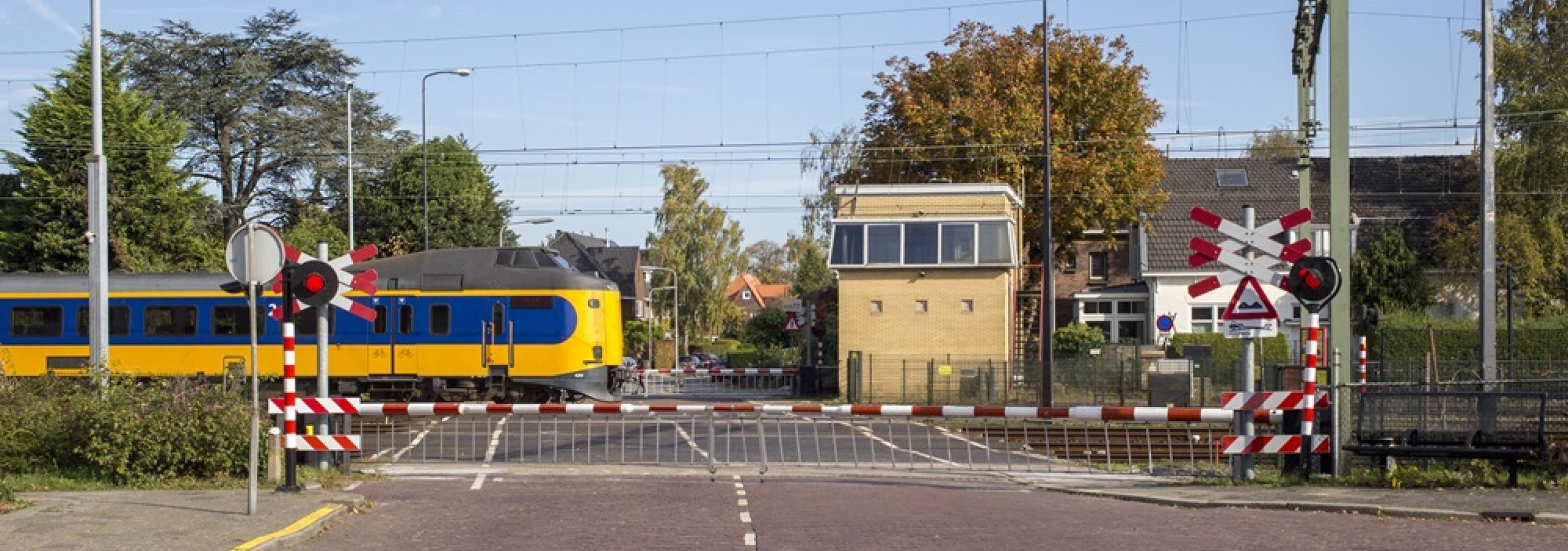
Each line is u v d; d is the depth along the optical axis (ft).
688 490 51.65
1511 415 51.65
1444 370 103.65
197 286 110.01
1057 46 169.07
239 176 198.80
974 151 161.68
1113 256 212.84
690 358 261.44
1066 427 76.33
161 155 160.97
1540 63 162.81
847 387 125.80
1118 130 171.42
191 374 108.88
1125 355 126.00
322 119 193.26
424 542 37.99
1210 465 64.34
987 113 160.97
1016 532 39.73
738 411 61.77
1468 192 185.06
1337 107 58.03
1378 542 37.42
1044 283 117.70
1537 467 50.90
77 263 153.89
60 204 153.69
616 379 114.62
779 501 47.80
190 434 51.11
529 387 110.52
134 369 109.29
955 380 119.96
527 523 41.60
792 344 211.61
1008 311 130.62
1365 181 200.54
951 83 168.04
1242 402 53.01
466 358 108.78
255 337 42.27
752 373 149.69
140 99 164.04
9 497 43.47
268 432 52.60
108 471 50.49
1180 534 39.22
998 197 130.41
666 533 39.55
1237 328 53.42
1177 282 188.75
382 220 191.42
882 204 131.44
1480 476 50.65
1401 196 195.21
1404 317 139.23
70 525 38.99
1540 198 163.43
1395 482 49.73
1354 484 50.83
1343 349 58.23
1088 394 116.47
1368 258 167.63
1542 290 161.79
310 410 54.44
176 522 39.73
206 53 193.57
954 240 128.77
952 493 50.98
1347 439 54.80
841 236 130.62
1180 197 202.39
